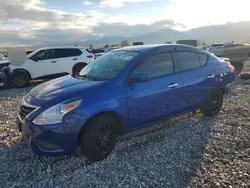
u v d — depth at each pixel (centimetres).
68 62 1139
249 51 1540
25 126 315
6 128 474
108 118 337
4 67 1068
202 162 328
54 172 311
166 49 427
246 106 597
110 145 347
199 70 475
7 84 1098
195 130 446
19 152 366
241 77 1073
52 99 315
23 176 301
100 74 385
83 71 432
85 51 1199
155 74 399
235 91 787
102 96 331
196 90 463
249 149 362
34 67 1080
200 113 548
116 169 315
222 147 371
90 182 288
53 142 303
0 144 395
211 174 298
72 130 306
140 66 381
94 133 324
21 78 1062
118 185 280
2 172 310
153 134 431
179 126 469
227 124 474
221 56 1591
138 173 304
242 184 276
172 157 344
